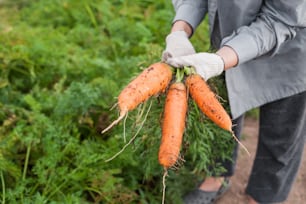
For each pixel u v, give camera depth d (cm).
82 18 292
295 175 186
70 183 185
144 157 181
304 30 152
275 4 145
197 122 162
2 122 216
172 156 138
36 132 197
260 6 149
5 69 236
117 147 187
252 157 218
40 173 180
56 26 295
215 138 174
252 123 239
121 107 134
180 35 157
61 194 180
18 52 239
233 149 182
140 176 195
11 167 183
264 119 173
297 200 200
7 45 246
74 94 203
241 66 158
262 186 187
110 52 256
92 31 274
